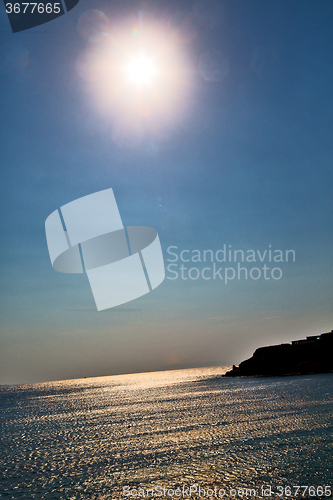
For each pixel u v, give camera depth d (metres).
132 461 23.52
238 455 22.61
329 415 32.97
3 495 18.88
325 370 93.12
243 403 49.31
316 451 21.92
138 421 41.72
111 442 30.47
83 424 43.78
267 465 20.25
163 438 29.97
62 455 27.03
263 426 30.75
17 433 40.06
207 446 25.56
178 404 57.00
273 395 55.31
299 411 36.88
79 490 19.06
